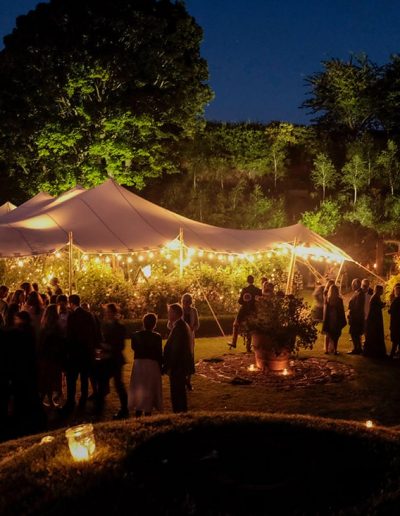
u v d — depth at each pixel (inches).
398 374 431.2
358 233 1155.9
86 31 1027.9
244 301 514.3
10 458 168.7
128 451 163.6
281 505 138.5
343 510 132.6
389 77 1390.3
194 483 148.6
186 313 393.7
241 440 177.3
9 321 325.7
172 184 1203.9
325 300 519.5
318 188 1285.7
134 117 1039.6
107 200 641.6
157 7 1099.9
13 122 1035.3
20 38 1030.4
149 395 301.7
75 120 1032.2
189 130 1141.7
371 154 1230.3
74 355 336.8
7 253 522.9
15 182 1131.9
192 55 1133.1
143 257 729.0
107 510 131.8
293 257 685.3
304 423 187.6
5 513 132.1
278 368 430.0
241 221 1149.1
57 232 566.3
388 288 760.3
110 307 340.5
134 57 1048.2
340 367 450.9
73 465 154.0
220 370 437.7
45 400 364.5
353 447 171.2
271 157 1296.8
